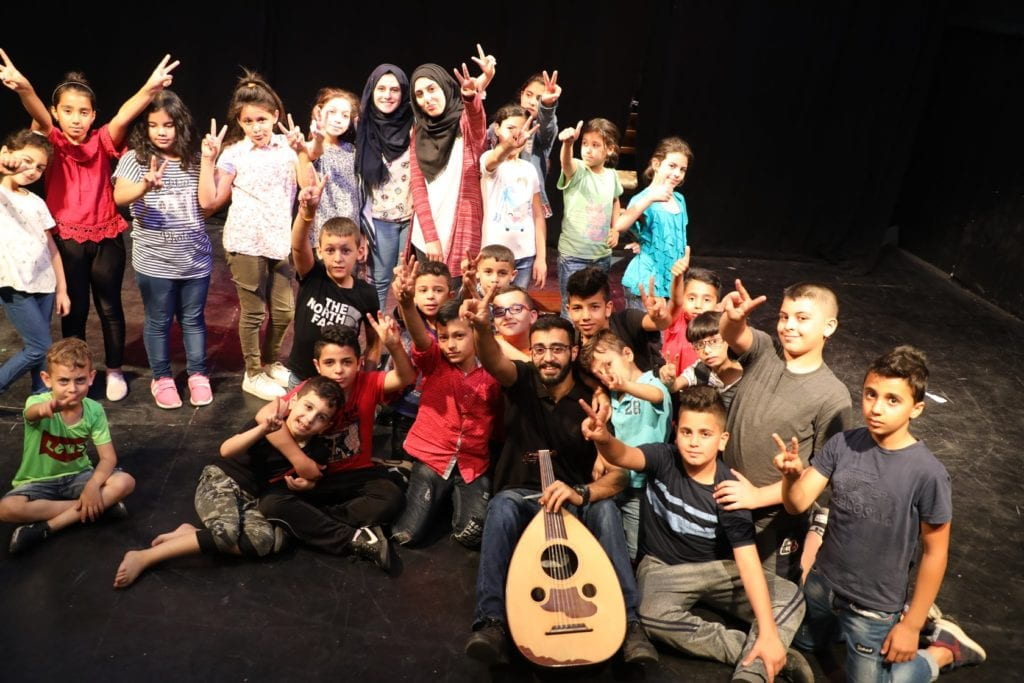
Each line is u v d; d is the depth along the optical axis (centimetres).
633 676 284
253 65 642
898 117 652
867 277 665
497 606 285
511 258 384
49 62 631
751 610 298
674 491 299
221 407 424
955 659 290
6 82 379
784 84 652
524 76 656
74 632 288
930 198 688
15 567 314
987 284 630
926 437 442
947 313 605
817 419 298
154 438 396
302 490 330
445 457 339
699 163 672
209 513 323
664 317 355
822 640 298
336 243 369
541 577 288
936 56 668
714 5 633
